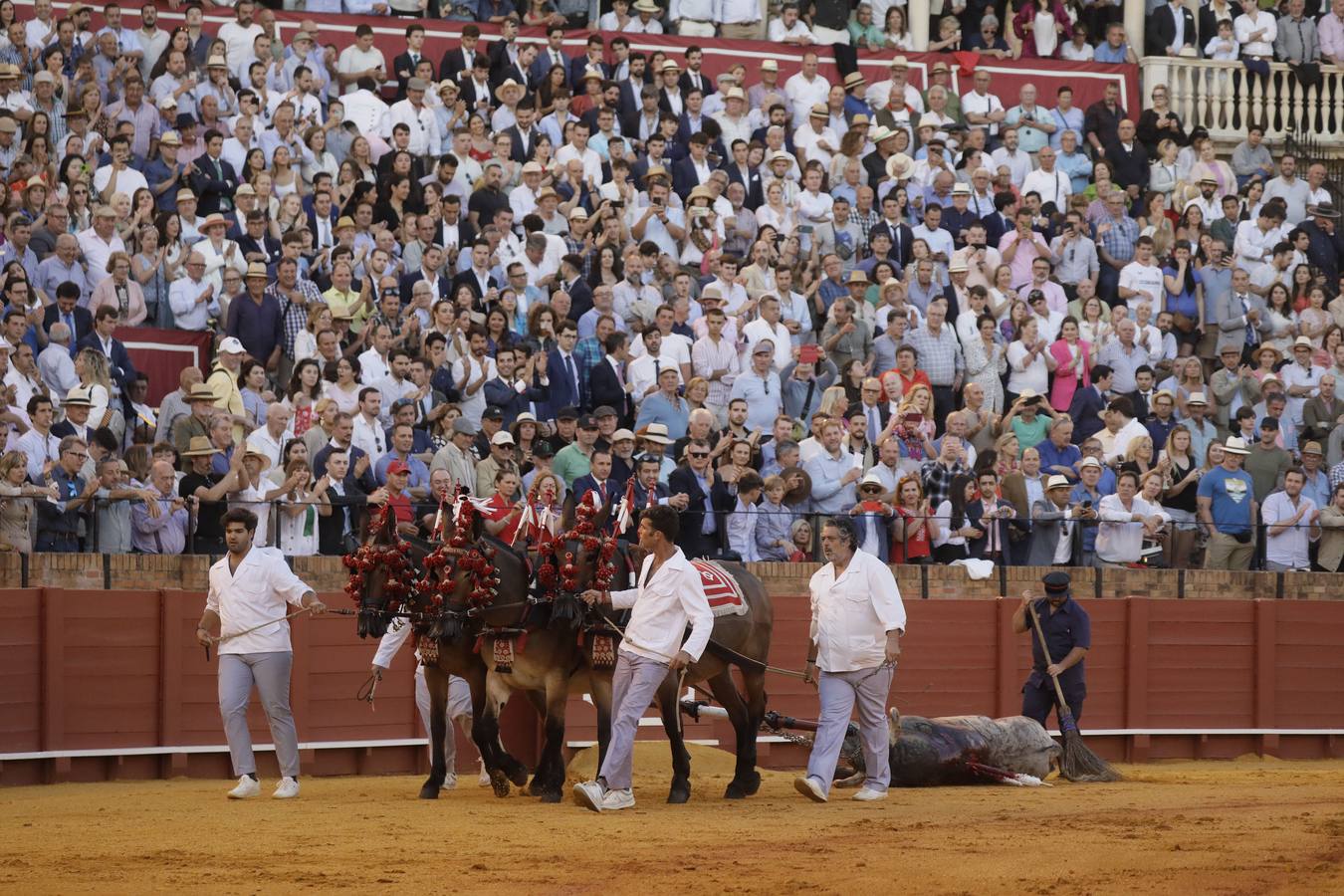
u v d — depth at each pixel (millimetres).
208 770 20422
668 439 23797
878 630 16656
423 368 24766
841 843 13305
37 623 19547
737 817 15117
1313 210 34906
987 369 28469
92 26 30078
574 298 27281
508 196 29266
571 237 28672
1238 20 38219
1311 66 37938
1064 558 24641
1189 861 12172
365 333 25609
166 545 20516
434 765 17047
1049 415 27641
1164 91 36531
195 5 30438
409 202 28109
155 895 11328
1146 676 24922
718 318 26719
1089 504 25406
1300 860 12195
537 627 16531
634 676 15805
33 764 19406
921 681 23438
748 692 17500
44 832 14258
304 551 21047
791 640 22812
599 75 31766
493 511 18781
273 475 22469
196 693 20406
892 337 27922
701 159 30953
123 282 25250
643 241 28484
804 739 18281
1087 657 24641
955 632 23672
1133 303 31516
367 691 21016
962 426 26078
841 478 23953
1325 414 29906
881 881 11562
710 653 16859
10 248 24703
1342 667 26141
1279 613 25828
